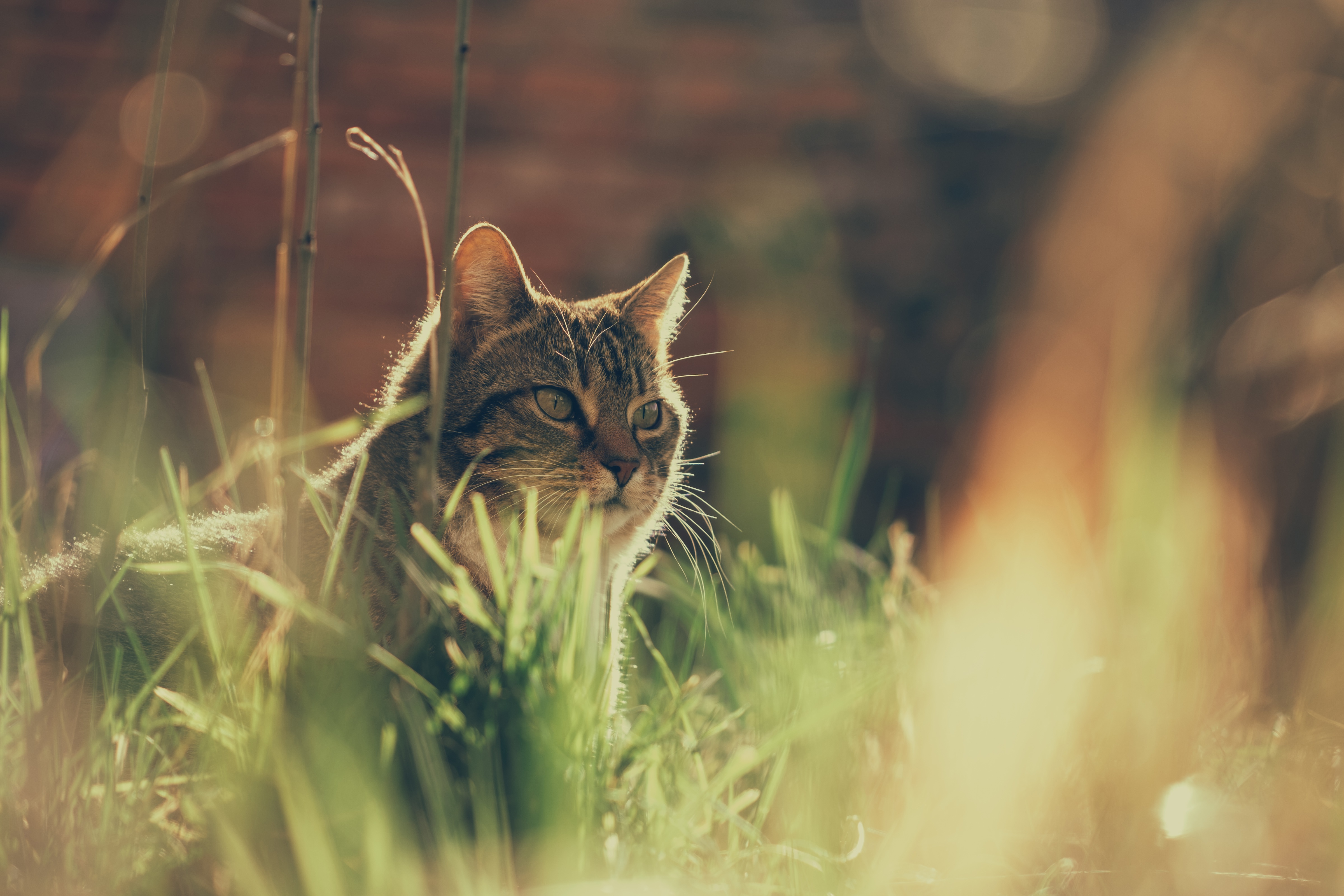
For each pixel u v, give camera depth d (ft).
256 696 4.35
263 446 4.62
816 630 4.84
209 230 7.03
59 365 6.36
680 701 4.54
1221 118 5.82
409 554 4.45
